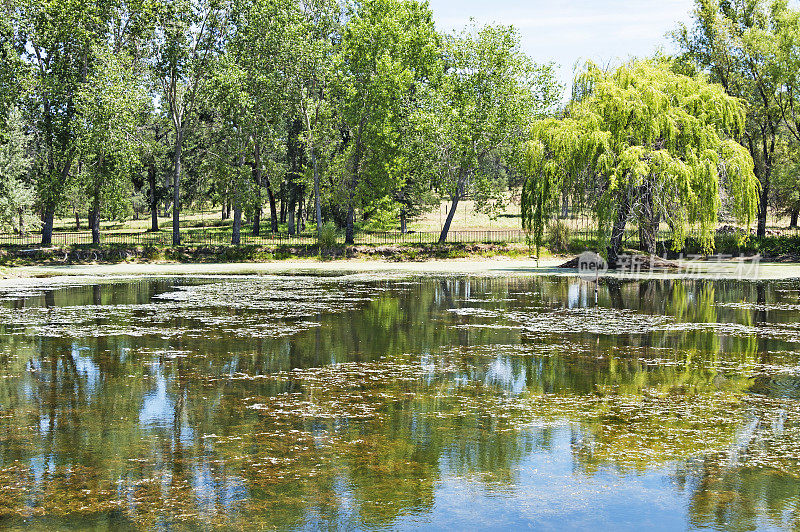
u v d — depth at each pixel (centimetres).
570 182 3612
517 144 4934
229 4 4884
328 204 5859
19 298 2617
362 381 1290
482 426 1008
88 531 671
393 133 4994
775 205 5647
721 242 4466
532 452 892
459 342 1692
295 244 5066
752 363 1438
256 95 4916
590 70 3759
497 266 4284
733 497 747
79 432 985
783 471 820
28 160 4678
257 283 3266
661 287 2992
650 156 3375
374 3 5103
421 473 822
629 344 1658
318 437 960
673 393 1195
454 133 4903
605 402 1138
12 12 4322
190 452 897
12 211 4547
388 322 2016
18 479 805
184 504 734
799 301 2491
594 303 2456
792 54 4534
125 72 4462
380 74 4884
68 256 4356
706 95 3619
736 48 4769
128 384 1269
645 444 922
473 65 5059
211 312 2230
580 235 4822
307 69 4931
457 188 5122
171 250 4678
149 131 5981
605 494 757
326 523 687
